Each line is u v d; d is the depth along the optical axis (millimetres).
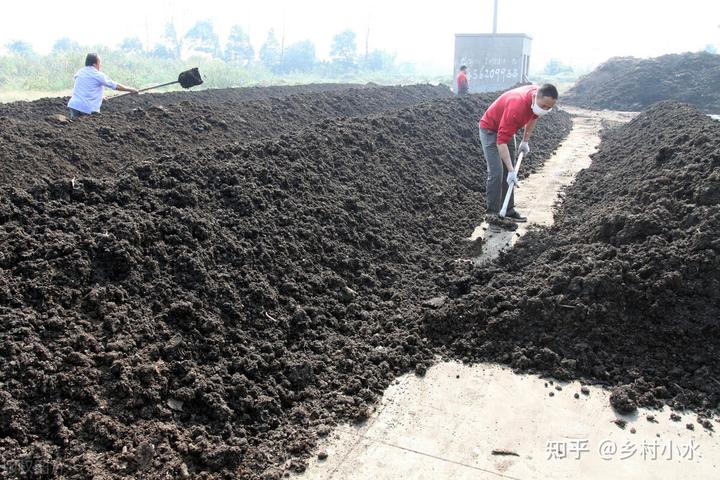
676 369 3674
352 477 2893
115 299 3406
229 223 4406
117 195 4137
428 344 4086
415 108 9195
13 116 9586
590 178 8102
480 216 6645
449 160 8117
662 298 3949
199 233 4098
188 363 3293
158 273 3695
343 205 5484
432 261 5379
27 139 5957
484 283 4801
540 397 3545
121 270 3562
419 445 3125
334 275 4594
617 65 23422
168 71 24422
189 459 2887
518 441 3154
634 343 3881
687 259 4066
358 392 3562
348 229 5191
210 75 23047
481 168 8594
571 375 3719
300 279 4379
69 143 6188
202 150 5227
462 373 3803
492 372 3812
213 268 3973
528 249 5254
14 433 2633
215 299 3752
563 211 6734
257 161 5309
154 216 4086
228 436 3088
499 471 2932
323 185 5586
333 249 4871
